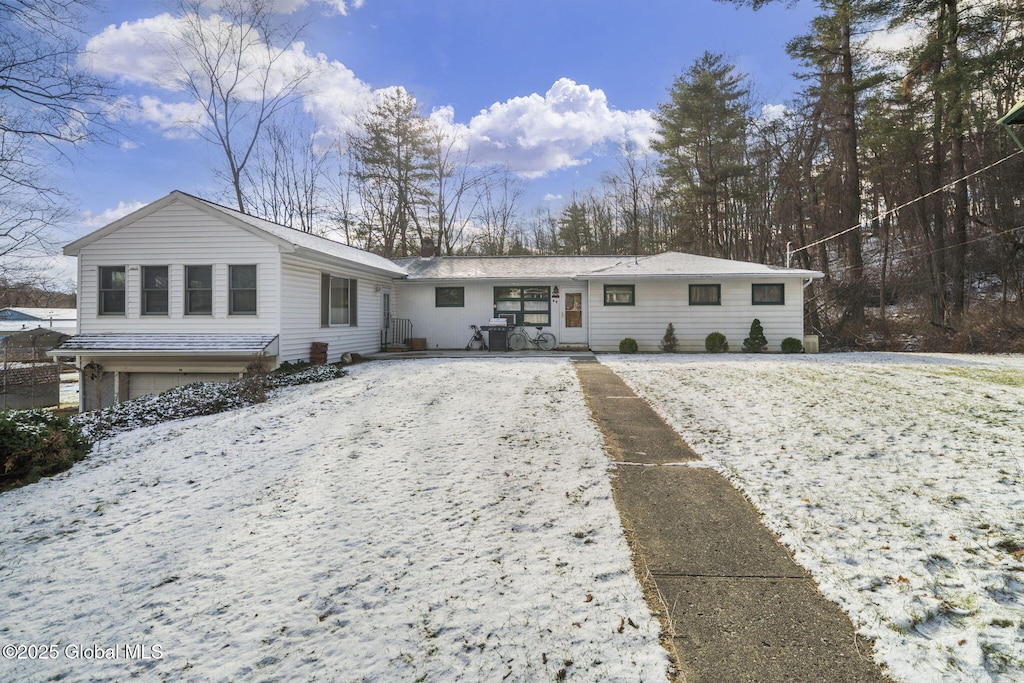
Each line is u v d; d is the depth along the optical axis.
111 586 2.88
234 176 23.89
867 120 18.36
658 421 6.29
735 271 15.30
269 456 5.31
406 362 13.46
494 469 4.55
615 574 2.79
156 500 4.22
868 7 15.98
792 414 6.46
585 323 17.09
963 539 3.04
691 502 3.76
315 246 12.76
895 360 12.66
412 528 3.42
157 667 2.17
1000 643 2.14
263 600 2.65
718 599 2.54
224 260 11.48
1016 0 14.48
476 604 2.53
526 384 9.16
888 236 22.38
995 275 20.05
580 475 4.35
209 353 10.90
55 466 5.28
